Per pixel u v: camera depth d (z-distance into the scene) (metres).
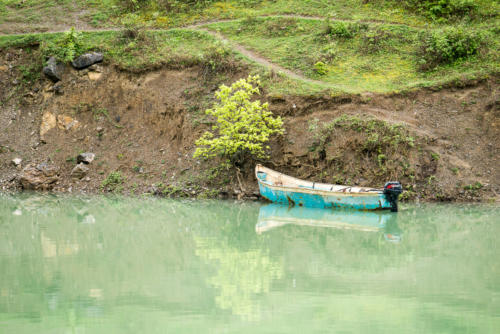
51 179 25.06
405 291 8.86
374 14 32.56
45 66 28.95
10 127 28.50
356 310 7.84
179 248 12.72
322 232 14.81
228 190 22.38
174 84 27.14
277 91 24.25
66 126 27.62
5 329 7.08
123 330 7.02
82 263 11.12
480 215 17.25
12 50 31.45
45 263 11.09
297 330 6.98
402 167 20.55
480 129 22.27
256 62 27.09
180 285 9.34
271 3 36.09
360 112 22.61
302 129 22.67
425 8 32.06
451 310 7.82
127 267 10.70
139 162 25.06
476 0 31.69
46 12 37.59
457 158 21.25
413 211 18.08
